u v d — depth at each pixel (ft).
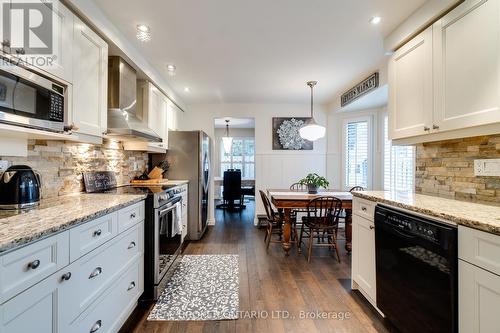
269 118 16.66
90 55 6.21
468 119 4.92
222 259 10.28
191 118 16.52
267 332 5.82
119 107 8.05
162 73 10.94
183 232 11.77
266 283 8.20
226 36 7.80
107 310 5.01
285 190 13.70
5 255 2.76
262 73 10.98
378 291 6.15
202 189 13.51
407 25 6.67
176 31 7.49
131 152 11.29
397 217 5.37
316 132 11.66
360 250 7.26
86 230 4.30
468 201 5.64
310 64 10.01
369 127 14.84
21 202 4.82
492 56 4.49
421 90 6.19
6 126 4.10
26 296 3.04
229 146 22.58
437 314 4.24
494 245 3.39
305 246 12.07
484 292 3.51
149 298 7.06
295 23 7.07
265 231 14.66
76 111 5.68
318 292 7.63
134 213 6.34
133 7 6.31
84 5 5.71
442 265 4.13
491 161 5.40
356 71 10.74
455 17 5.21
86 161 7.92
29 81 4.37
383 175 14.26
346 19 6.88
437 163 6.91
